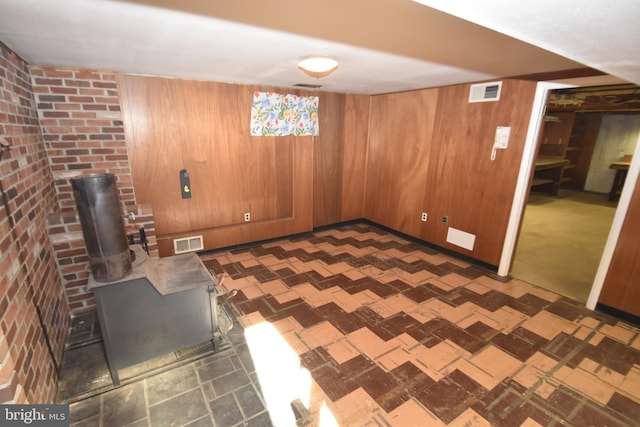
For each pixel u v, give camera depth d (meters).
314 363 1.99
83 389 1.76
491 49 1.84
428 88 3.62
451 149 3.49
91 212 1.53
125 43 1.78
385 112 4.25
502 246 3.18
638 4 0.77
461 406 1.69
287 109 3.74
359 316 2.49
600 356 2.08
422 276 3.19
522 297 2.81
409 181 4.07
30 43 1.75
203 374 1.89
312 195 4.33
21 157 1.75
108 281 1.64
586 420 1.62
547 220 5.33
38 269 1.77
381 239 4.26
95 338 2.19
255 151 3.71
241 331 2.29
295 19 1.41
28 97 2.11
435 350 2.12
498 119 3.02
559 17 0.89
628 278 2.41
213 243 3.67
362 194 4.85
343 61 2.22
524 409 1.68
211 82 3.23
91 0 1.19
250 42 1.76
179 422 1.58
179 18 1.40
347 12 1.32
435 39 1.67
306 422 1.58
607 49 1.20
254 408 1.66
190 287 1.86
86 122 2.47
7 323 1.21
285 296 2.78
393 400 1.72
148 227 2.72
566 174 8.06
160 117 3.05
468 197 3.42
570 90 4.43
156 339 1.85
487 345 2.17
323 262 3.50
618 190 6.74
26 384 1.32
